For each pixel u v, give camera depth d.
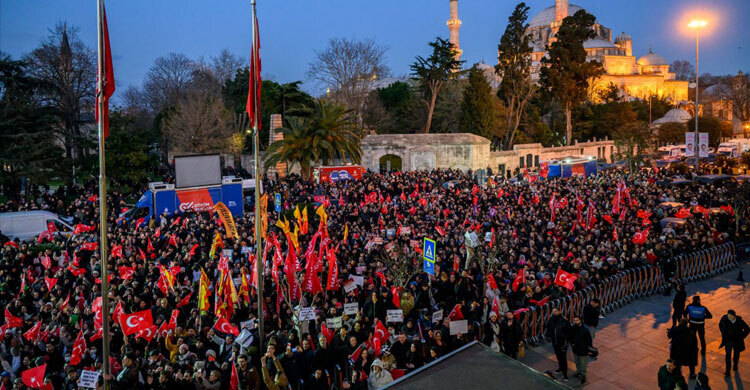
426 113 72.12
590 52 138.50
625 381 12.92
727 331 12.99
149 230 23.27
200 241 21.50
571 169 45.47
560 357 13.02
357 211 27.34
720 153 70.69
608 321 16.81
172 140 61.41
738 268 22.41
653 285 19.17
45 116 42.84
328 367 11.62
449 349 12.62
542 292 15.97
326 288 15.31
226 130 60.38
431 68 64.06
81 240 22.25
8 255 19.09
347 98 65.00
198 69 79.00
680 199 31.81
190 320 13.18
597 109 88.38
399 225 22.78
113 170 40.06
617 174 46.62
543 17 150.38
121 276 16.20
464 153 55.78
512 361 5.66
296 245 18.34
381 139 57.38
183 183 31.56
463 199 31.00
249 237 21.69
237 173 53.25
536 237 21.23
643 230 21.19
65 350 12.09
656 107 108.75
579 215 24.19
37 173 38.28
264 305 14.27
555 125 85.75
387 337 11.77
